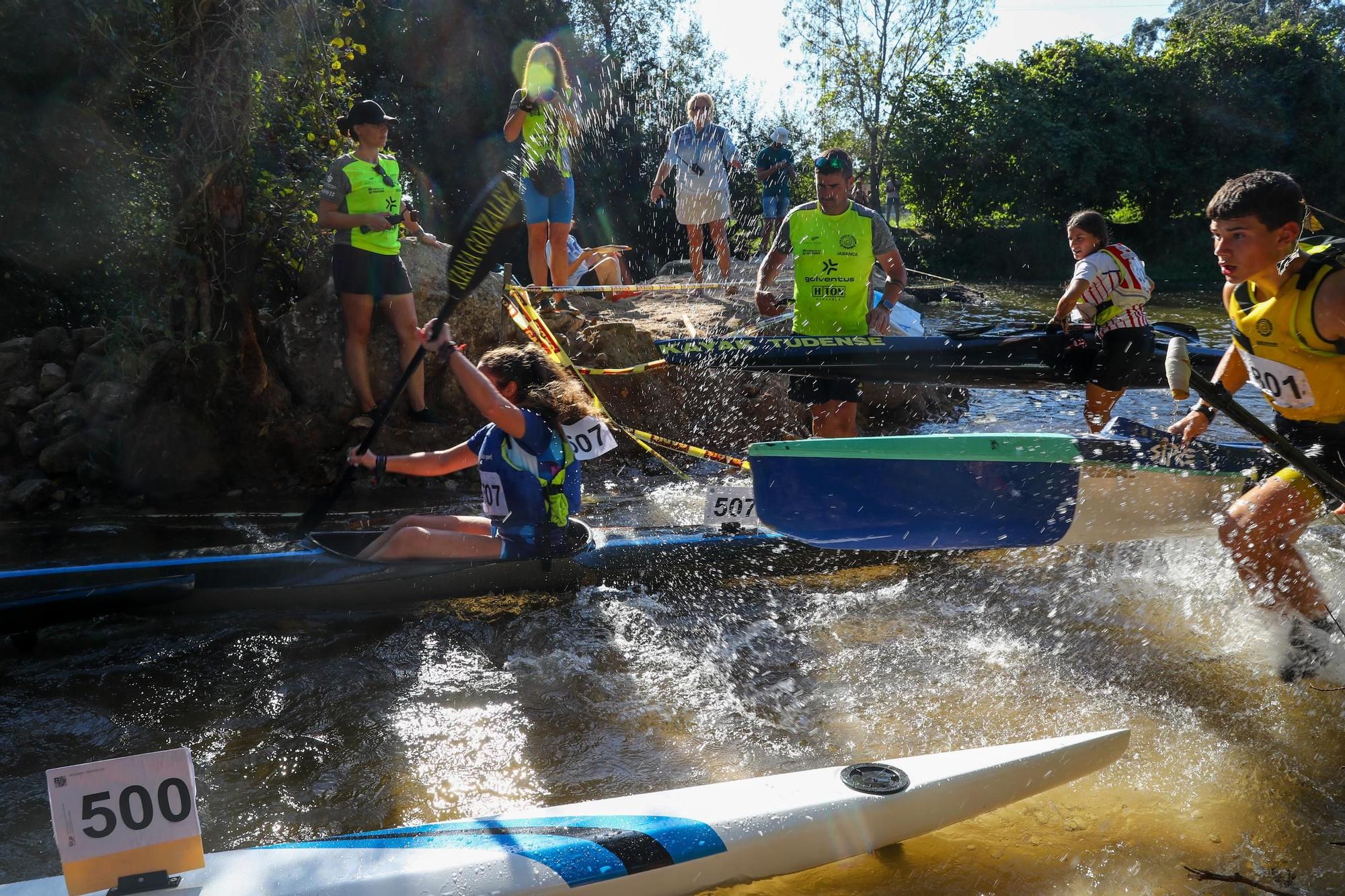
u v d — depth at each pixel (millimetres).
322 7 5789
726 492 4344
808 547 4199
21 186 6355
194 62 5215
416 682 3258
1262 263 3010
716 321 8141
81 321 7332
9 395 5895
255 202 5680
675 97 18062
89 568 3631
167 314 5648
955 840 2408
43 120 5867
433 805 2580
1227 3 50156
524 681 3270
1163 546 4395
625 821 2188
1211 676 3312
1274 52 26562
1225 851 2381
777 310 5715
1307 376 3141
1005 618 3811
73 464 5473
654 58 17984
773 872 2199
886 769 2416
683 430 6777
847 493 4047
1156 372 5566
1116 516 3998
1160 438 3959
